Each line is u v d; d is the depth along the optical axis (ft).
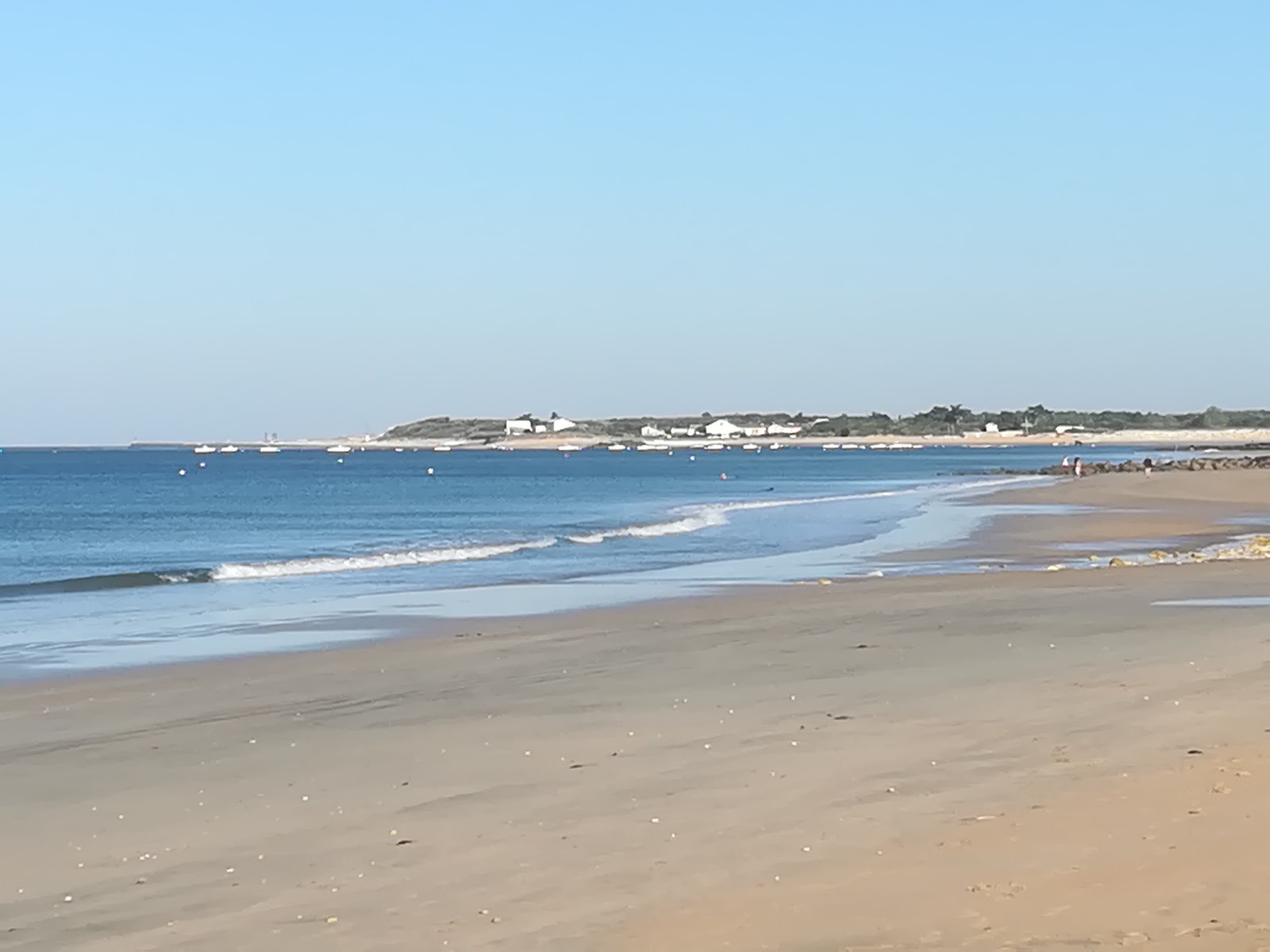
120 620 81.46
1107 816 26.94
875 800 29.60
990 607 72.74
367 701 49.16
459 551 133.08
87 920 24.22
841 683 47.60
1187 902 21.66
